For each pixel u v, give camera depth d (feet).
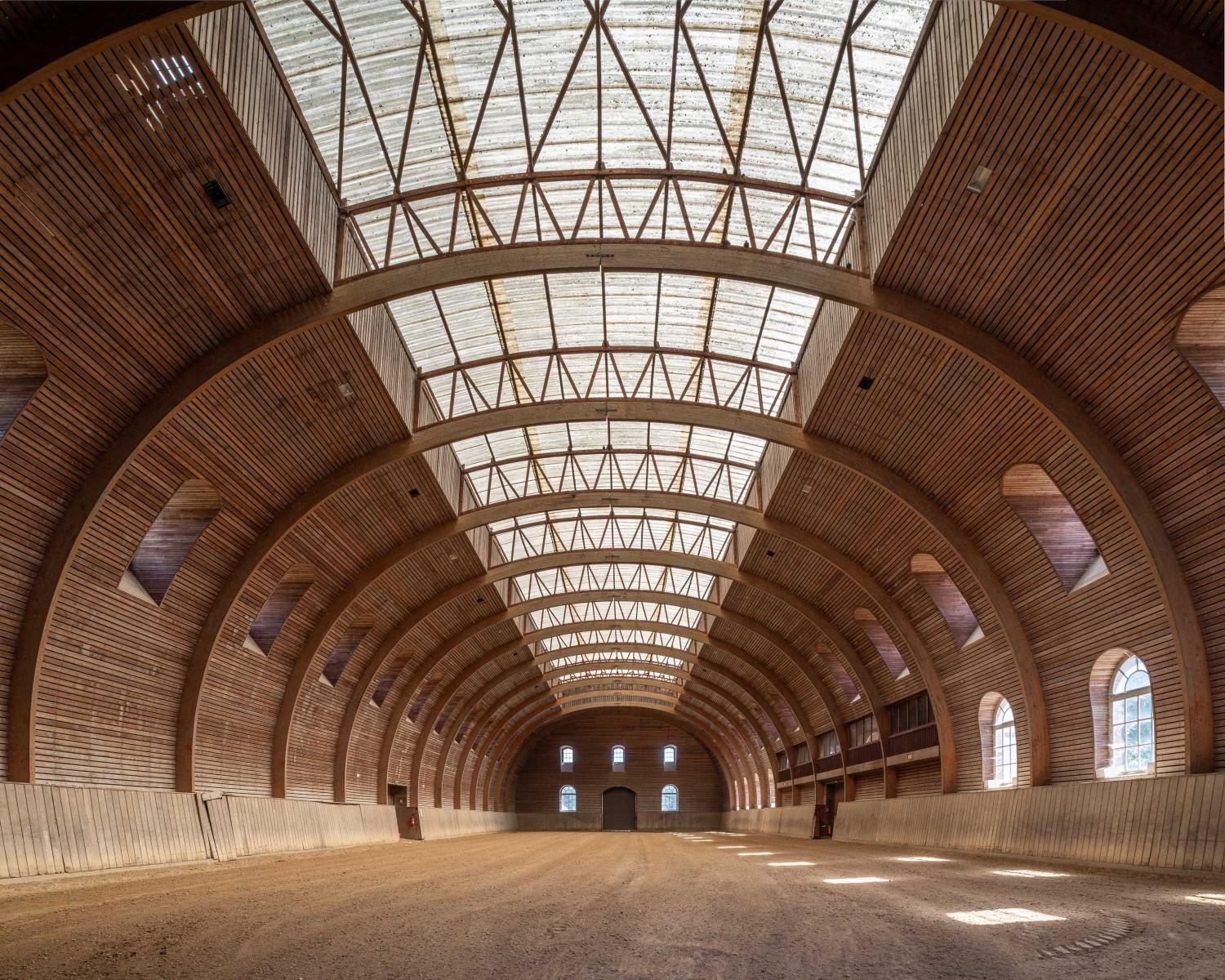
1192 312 55.42
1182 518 64.90
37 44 41.24
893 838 120.78
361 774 139.03
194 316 62.44
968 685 104.68
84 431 63.10
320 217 63.77
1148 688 74.43
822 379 80.79
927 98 54.49
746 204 67.05
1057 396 65.77
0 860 54.80
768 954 28.09
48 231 51.29
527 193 71.56
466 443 107.34
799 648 149.89
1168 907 41.52
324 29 55.98
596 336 90.99
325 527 95.20
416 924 35.32
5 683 62.59
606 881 56.24
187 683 85.71
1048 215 54.85
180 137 50.98
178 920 37.81
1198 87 41.22
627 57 61.26
